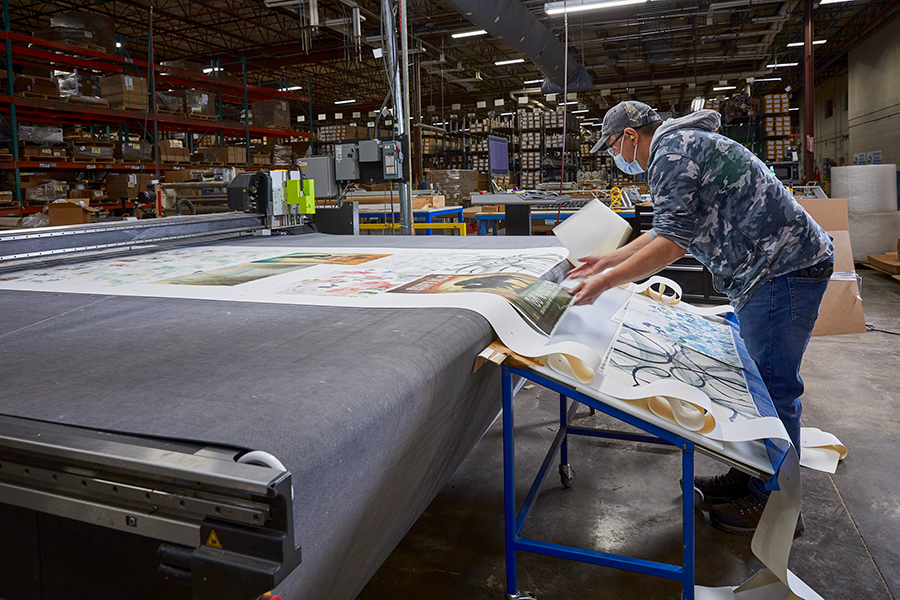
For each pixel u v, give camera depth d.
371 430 0.79
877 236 7.39
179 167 8.74
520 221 5.57
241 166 10.24
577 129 13.34
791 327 1.79
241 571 0.62
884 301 5.41
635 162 2.01
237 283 1.68
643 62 17.05
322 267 1.96
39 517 0.81
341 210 3.48
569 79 12.08
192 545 0.66
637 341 1.66
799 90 21.69
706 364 1.65
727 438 1.25
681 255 1.63
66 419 0.75
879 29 15.49
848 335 4.34
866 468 2.38
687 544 1.39
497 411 2.06
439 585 1.78
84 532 0.78
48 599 0.83
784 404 1.86
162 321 1.25
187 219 2.69
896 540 1.92
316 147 13.77
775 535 1.30
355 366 0.92
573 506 2.19
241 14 12.93
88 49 7.41
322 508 0.71
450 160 13.48
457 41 13.31
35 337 1.14
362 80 20.45
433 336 1.09
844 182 7.53
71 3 12.00
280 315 1.29
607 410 1.26
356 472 0.78
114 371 0.93
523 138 12.02
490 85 19.47
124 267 2.01
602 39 13.50
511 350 1.25
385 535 1.21
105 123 9.27
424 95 20.02
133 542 0.75
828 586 1.72
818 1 10.34
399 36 4.48
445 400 1.09
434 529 2.08
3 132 6.75
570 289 1.69
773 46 15.78
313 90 21.80
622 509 2.16
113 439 0.69
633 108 1.94
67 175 8.71
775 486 1.24
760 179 1.71
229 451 0.66
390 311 1.29
